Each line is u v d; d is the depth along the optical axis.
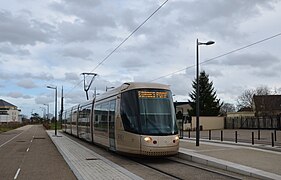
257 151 18.23
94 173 12.40
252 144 23.22
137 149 15.69
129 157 17.86
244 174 12.14
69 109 47.50
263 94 83.06
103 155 19.09
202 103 68.81
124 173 12.36
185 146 21.53
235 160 14.69
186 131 50.78
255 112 69.12
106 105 20.77
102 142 21.48
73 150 22.42
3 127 81.12
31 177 11.88
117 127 17.59
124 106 17.20
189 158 16.41
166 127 16.05
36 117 170.25
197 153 17.23
